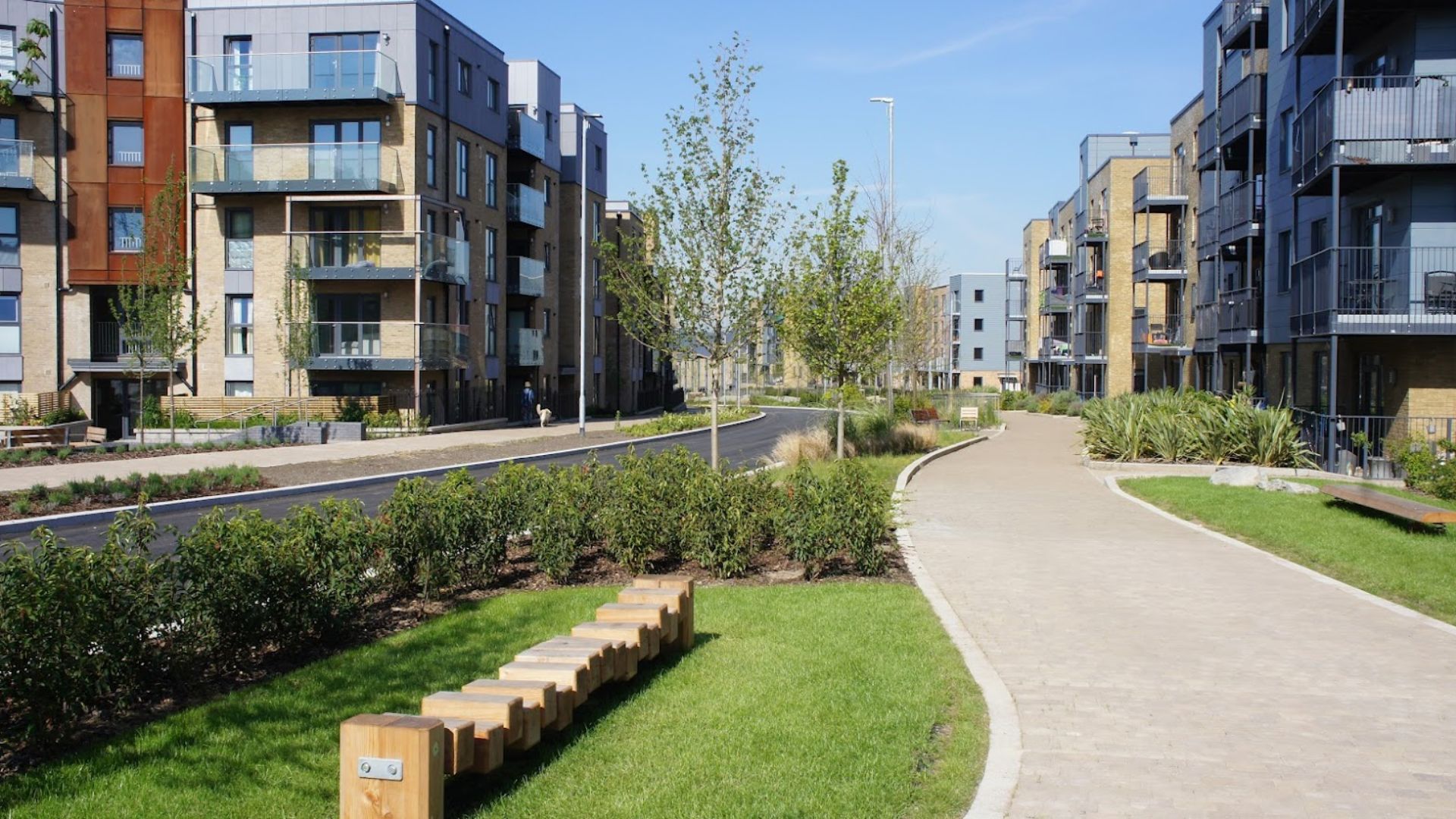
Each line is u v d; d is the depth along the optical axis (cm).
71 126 3381
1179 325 3712
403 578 866
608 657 602
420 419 3262
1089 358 4662
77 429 3123
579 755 539
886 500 1057
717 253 1554
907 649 735
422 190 3444
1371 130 1845
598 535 1081
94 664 553
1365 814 475
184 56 3397
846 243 2000
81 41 3372
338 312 3403
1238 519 1327
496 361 4116
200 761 523
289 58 3297
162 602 621
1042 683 674
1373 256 2025
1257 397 2852
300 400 3231
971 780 511
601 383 5381
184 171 3391
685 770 517
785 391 7881
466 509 921
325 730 569
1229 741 570
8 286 3369
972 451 2658
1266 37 2747
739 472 1192
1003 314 8462
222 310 3391
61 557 561
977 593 942
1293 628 820
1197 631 809
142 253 3075
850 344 1986
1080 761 539
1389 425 1933
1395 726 596
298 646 723
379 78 3266
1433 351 1866
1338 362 2131
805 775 510
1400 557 1063
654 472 1135
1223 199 2903
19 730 548
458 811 473
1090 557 1123
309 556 719
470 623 812
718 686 653
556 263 4819
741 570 1012
